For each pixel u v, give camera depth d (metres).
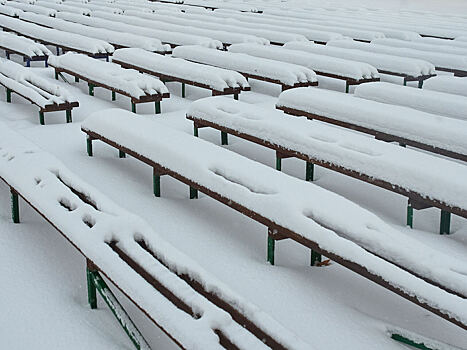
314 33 13.88
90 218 3.90
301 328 3.45
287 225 3.87
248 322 2.91
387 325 3.44
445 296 3.05
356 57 10.80
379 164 4.79
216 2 23.55
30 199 4.39
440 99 7.05
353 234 3.66
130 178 5.92
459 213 4.22
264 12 19.83
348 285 3.96
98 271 3.67
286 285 3.93
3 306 3.71
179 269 3.37
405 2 29.02
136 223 3.78
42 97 7.78
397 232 3.67
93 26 15.03
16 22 14.48
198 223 4.90
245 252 4.40
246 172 4.57
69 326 3.51
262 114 6.32
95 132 6.16
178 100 9.40
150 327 3.54
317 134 5.58
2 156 5.21
